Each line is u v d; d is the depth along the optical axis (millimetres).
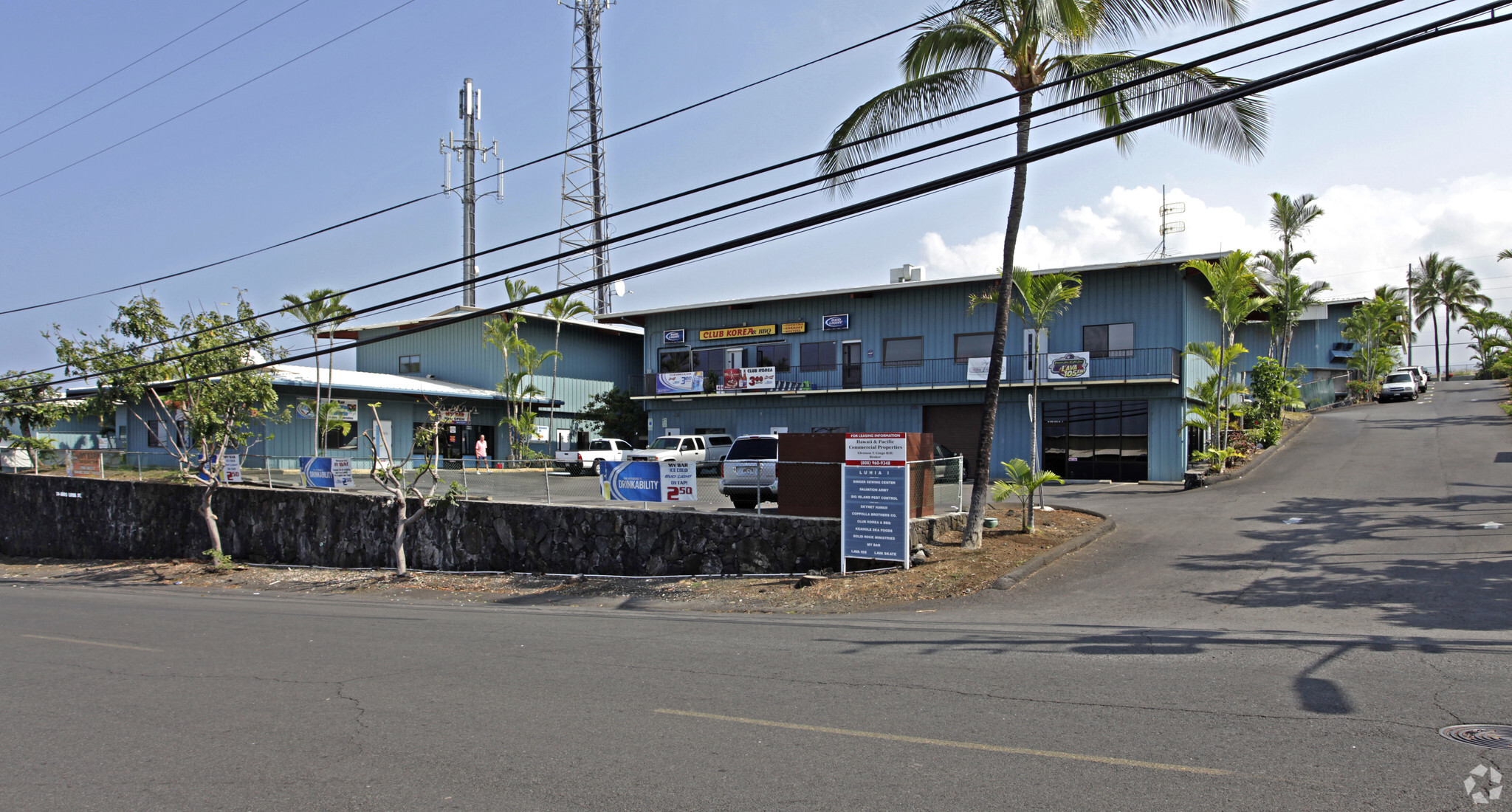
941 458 16203
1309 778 4605
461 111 45031
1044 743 5332
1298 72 7543
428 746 5645
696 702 6586
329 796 4777
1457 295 67500
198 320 22516
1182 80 13320
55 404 28500
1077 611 10312
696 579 15266
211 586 19297
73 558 26141
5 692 7621
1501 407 33156
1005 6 13664
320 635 10586
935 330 33219
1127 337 29531
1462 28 6953
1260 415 28359
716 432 37562
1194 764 4871
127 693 7469
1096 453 29875
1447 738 5203
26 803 4805
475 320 43125
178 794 4887
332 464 23328
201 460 22969
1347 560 12211
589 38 41375
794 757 5211
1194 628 8953
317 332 33625
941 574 12836
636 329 47750
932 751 5246
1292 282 38375
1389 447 25703
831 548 14453
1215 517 17047
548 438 43781
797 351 36312
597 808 4480
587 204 45219
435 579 18141
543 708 6527
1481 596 9750
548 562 17844
